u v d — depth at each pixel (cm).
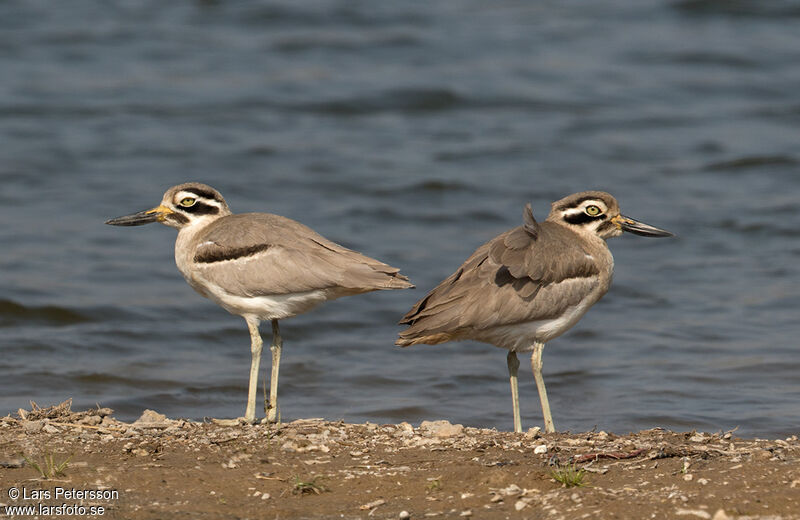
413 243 2205
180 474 968
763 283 2009
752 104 3194
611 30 3847
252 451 1037
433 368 1634
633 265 2150
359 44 3628
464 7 4116
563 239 1193
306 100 3178
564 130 2986
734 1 3994
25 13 3888
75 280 1967
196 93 3222
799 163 2697
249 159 2712
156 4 4072
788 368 1588
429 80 3331
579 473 917
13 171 2548
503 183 2572
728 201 2475
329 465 996
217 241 1185
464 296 1134
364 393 1515
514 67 3462
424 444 1055
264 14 3934
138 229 2288
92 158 2667
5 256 2056
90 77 3312
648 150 2825
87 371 1577
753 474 909
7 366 1584
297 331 1811
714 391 1498
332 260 1149
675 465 952
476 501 894
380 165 2692
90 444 1053
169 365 1625
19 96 3116
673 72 3447
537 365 1163
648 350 1697
